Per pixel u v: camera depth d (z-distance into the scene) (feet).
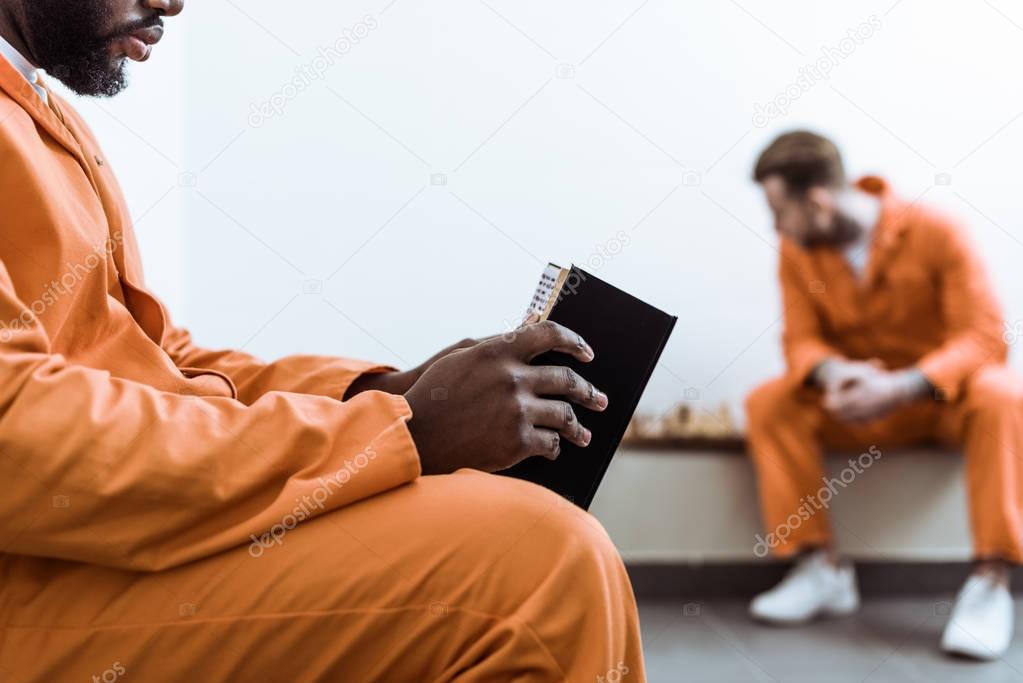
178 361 3.05
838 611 7.06
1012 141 8.36
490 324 8.00
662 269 8.18
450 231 7.97
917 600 7.40
